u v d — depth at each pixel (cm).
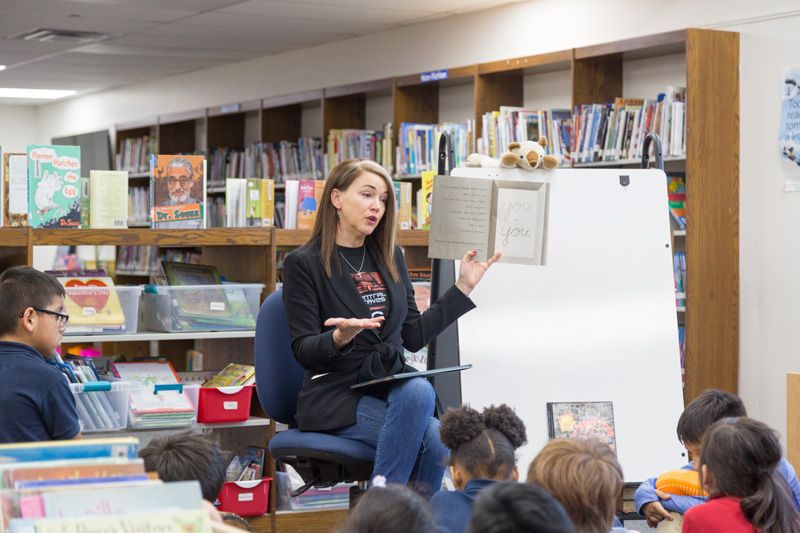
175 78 1024
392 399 301
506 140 622
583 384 374
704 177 527
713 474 243
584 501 203
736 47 538
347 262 318
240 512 446
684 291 535
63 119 1247
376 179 316
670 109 536
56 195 410
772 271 527
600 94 606
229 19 736
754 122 534
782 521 236
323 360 304
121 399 411
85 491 142
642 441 372
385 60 770
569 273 383
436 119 742
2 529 139
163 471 220
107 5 696
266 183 481
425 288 480
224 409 431
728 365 537
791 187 516
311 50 842
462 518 222
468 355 371
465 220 344
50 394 270
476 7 680
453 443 238
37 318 278
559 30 634
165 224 435
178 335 433
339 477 317
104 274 444
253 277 463
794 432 406
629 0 591
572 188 388
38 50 880
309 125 879
